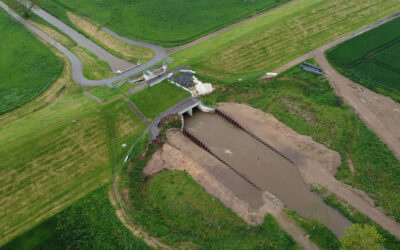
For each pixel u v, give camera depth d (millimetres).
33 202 45469
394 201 44219
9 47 84188
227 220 41938
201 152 52688
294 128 56594
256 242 39344
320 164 50031
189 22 92438
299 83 67875
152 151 53594
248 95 65438
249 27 86812
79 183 48125
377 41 80312
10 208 44781
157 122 58781
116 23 93750
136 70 72625
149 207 44406
